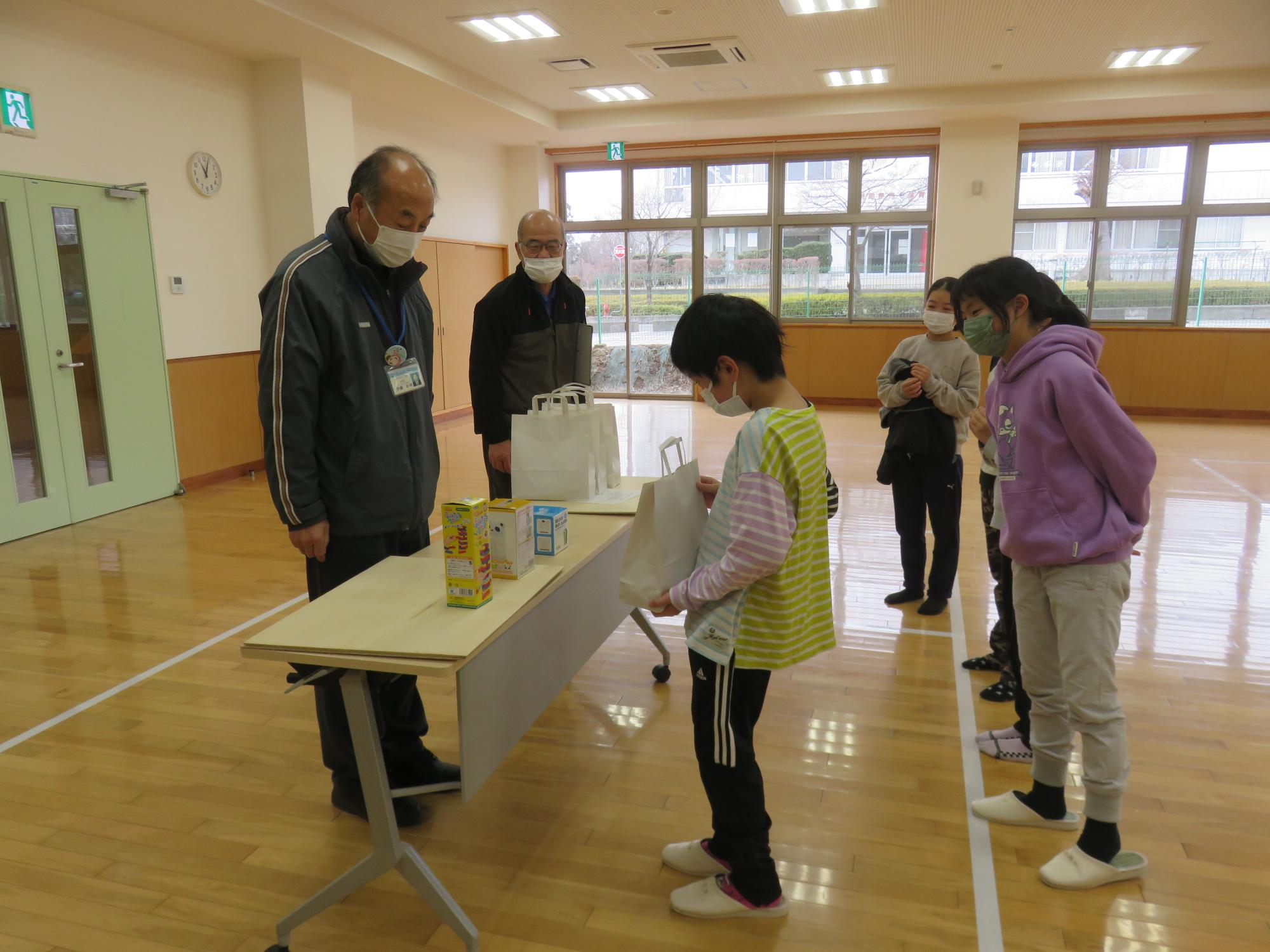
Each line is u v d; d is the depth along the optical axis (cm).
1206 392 890
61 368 494
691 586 149
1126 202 920
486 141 989
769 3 588
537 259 266
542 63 735
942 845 195
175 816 209
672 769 230
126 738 249
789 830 201
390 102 793
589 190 1079
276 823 207
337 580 194
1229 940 163
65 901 178
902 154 966
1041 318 182
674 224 1053
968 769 229
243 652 145
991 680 284
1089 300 946
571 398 281
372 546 195
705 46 686
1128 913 171
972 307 185
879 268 998
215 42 587
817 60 728
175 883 184
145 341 554
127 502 543
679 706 268
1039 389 173
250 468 657
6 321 462
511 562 173
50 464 488
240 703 271
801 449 147
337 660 141
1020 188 941
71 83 498
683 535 161
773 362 151
